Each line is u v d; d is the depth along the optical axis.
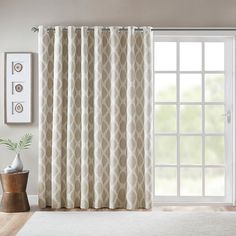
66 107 5.48
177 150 5.63
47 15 5.58
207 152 5.63
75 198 5.46
